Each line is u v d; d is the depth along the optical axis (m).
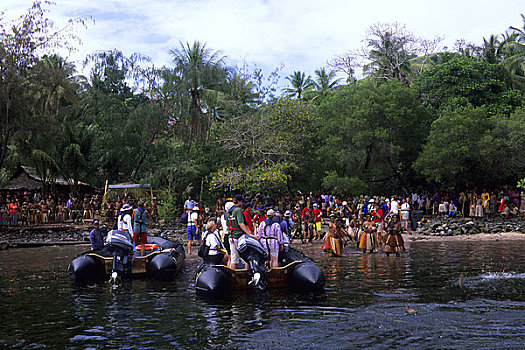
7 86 26.06
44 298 8.50
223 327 6.29
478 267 11.39
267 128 31.81
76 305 7.86
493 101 34.00
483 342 5.47
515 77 38.84
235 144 31.97
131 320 6.77
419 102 33.59
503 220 26.72
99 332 6.16
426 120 33.19
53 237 22.69
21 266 13.43
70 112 32.91
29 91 27.83
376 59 42.50
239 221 8.90
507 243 17.56
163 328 6.30
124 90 48.47
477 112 29.50
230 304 7.73
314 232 21.00
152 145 38.06
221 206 20.05
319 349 5.32
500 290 8.45
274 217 9.80
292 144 31.28
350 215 21.53
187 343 5.63
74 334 6.08
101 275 11.16
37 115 28.83
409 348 5.29
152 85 36.81
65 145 36.16
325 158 32.41
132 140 38.12
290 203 27.45
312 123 32.81
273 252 9.45
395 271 11.00
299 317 6.75
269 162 30.48
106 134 39.16
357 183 30.22
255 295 8.48
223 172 29.66
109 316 7.03
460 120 29.23
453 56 39.88
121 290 9.24
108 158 38.31
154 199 30.23
